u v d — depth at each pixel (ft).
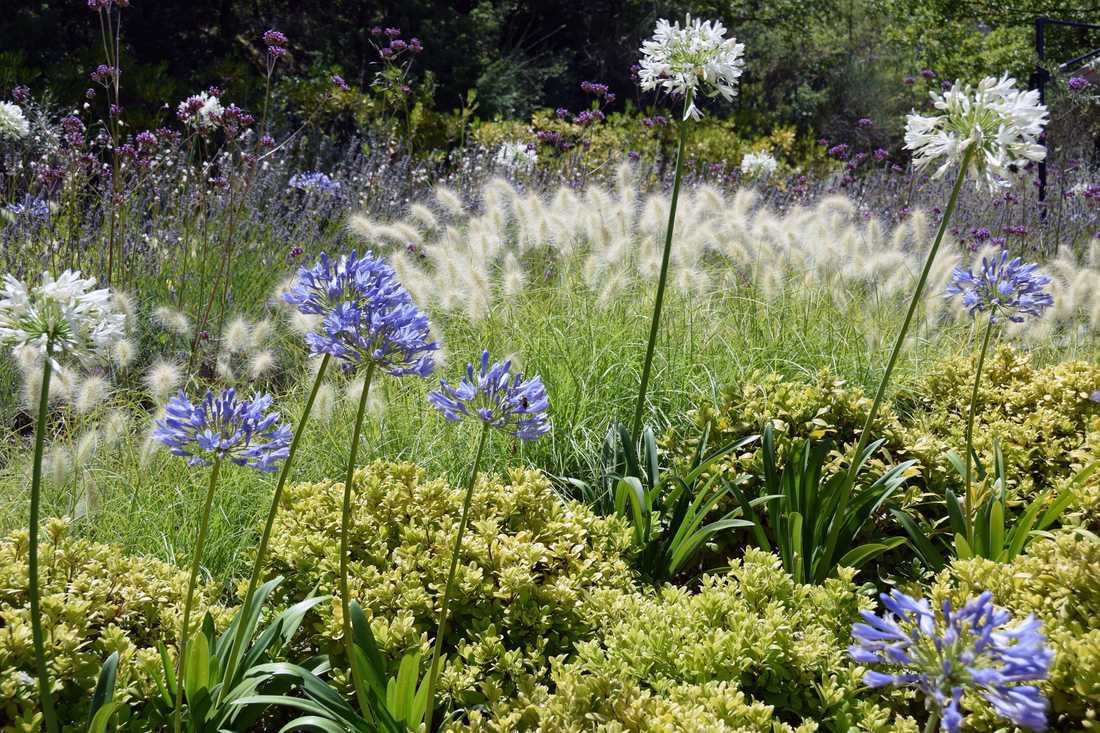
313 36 56.65
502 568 9.91
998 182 10.26
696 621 9.28
